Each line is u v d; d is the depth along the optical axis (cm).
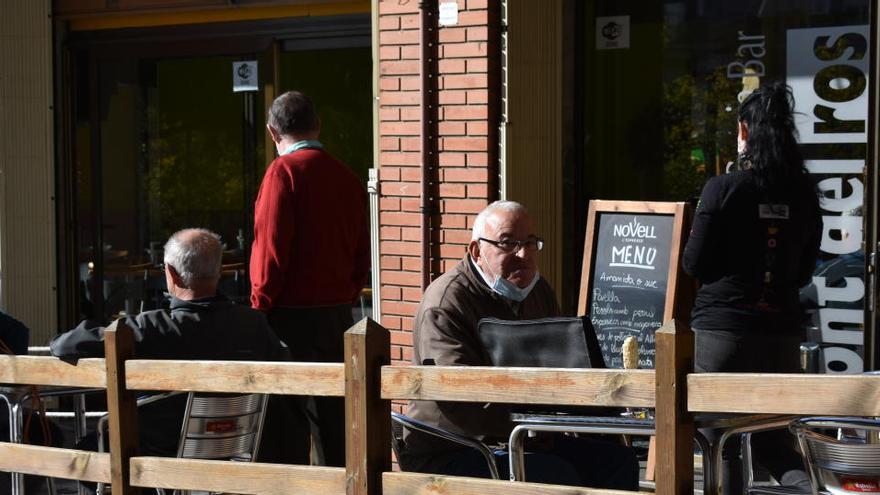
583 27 1359
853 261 1255
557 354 764
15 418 939
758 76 1301
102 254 1667
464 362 830
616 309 1241
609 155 1362
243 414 859
